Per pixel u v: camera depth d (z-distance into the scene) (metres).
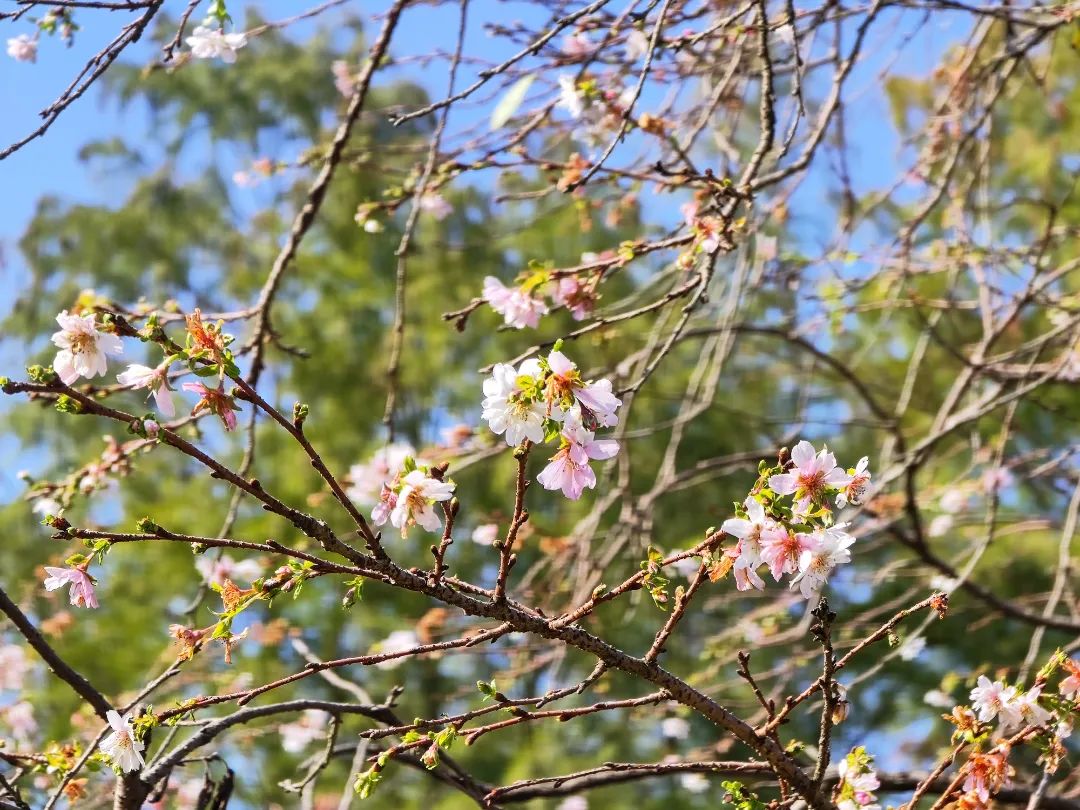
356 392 8.59
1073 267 4.23
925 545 4.32
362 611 7.14
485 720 6.82
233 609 1.75
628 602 6.84
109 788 3.19
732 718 1.98
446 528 1.79
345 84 4.14
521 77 3.48
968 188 4.57
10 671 4.36
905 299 4.70
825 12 3.51
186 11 2.64
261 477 8.15
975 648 6.97
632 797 6.71
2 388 1.55
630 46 3.25
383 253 9.02
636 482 7.67
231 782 2.45
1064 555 4.04
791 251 4.35
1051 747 2.11
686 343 8.41
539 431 1.69
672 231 2.90
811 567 1.76
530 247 8.76
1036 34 3.74
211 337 1.67
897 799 3.75
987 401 4.16
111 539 1.67
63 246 9.51
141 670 6.79
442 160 3.64
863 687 6.85
